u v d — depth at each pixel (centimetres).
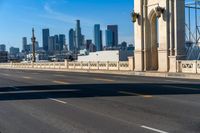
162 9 4069
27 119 1279
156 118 1212
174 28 3994
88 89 2277
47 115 1351
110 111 1391
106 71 4747
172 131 1011
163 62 4059
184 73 3534
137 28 4462
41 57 19462
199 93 1912
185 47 4059
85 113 1365
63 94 2047
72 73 4753
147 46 4391
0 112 1459
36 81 3183
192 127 1058
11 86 2714
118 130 1039
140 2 4419
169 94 1888
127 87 2328
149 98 1745
